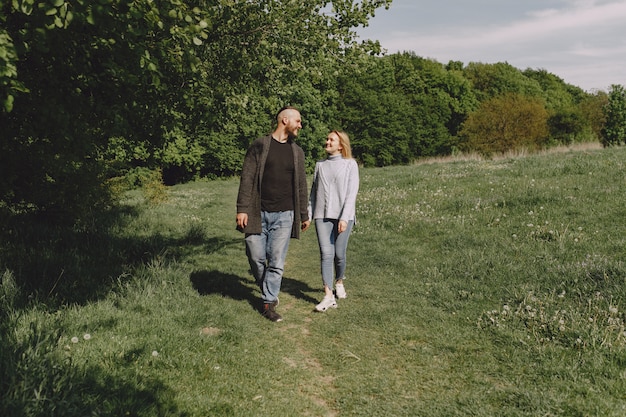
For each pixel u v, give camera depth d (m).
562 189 10.46
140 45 4.31
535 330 4.40
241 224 4.86
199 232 9.52
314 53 6.86
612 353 3.83
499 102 55.44
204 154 34.38
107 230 8.77
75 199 8.20
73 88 5.19
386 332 4.66
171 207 14.68
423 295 5.75
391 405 3.36
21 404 2.60
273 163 4.92
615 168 12.55
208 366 3.72
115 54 4.62
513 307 5.04
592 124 73.19
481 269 6.41
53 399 2.73
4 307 4.09
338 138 5.48
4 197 7.33
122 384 3.20
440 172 17.38
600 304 4.81
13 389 2.71
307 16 6.80
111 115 5.38
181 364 3.65
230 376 3.64
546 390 3.43
